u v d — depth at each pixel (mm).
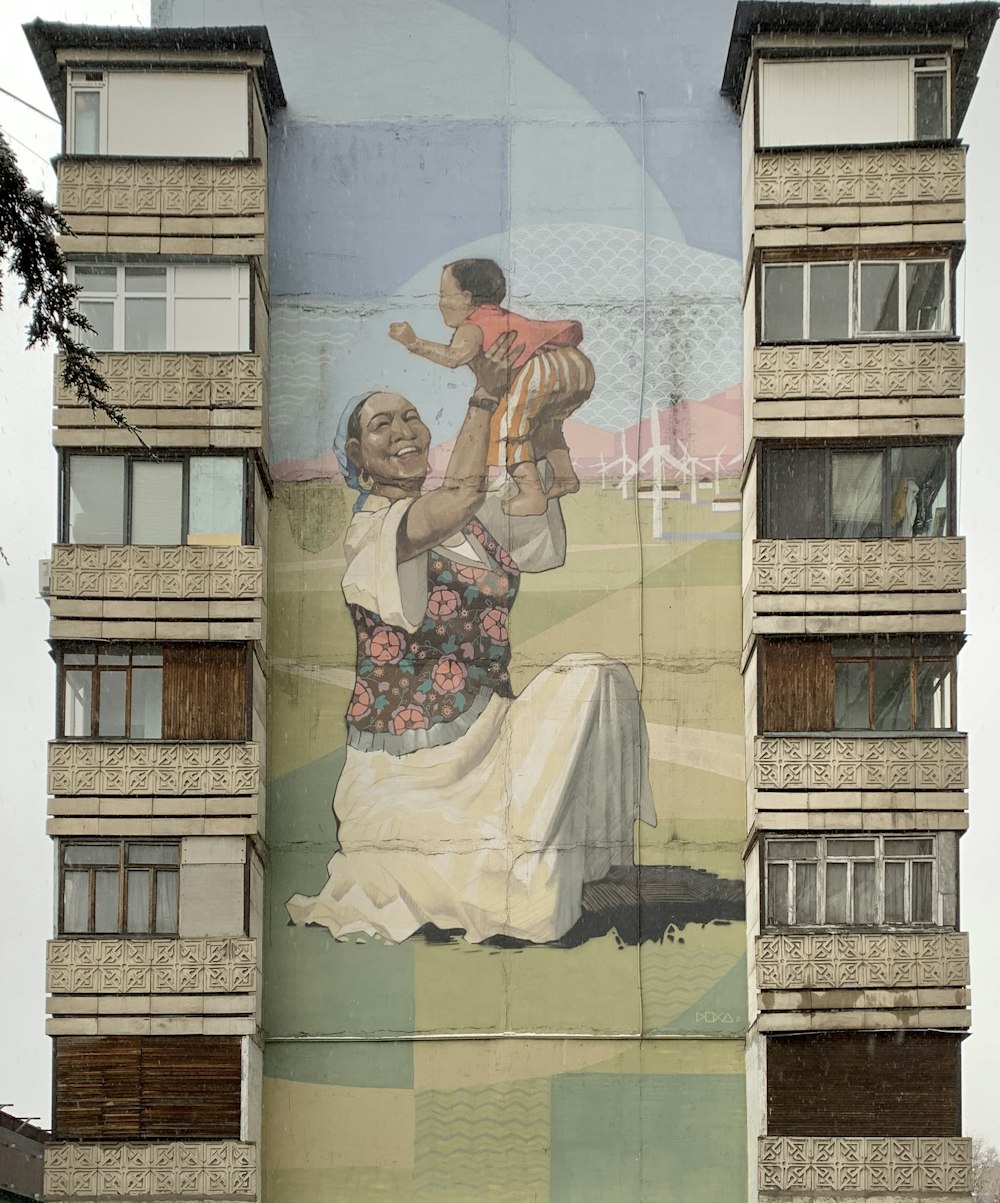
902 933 37875
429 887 40156
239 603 39406
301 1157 39000
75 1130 37562
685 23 43281
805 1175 37031
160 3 43469
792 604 39062
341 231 42625
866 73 40844
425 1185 38906
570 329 42250
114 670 39500
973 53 41281
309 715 40938
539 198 42688
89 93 41312
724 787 40438
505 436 41875
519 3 43344
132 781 38750
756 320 40125
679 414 41875
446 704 40906
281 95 42812
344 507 41688
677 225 42500
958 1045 37500
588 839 40312
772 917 38125
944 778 38375
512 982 39719
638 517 41531
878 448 39812
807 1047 37500
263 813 40062
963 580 39000
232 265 40781
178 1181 37344
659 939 39844
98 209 40688
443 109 43062
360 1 43469
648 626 41125
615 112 42969
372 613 41312
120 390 40062
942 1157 37062
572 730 40750
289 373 42125
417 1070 39406
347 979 39781
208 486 40031
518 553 41438
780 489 39812
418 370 42156
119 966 38031
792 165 40406
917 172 40250
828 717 38812
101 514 39906
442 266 42500
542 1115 39188
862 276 40250
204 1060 37812
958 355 39750
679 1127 39031
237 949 38188
